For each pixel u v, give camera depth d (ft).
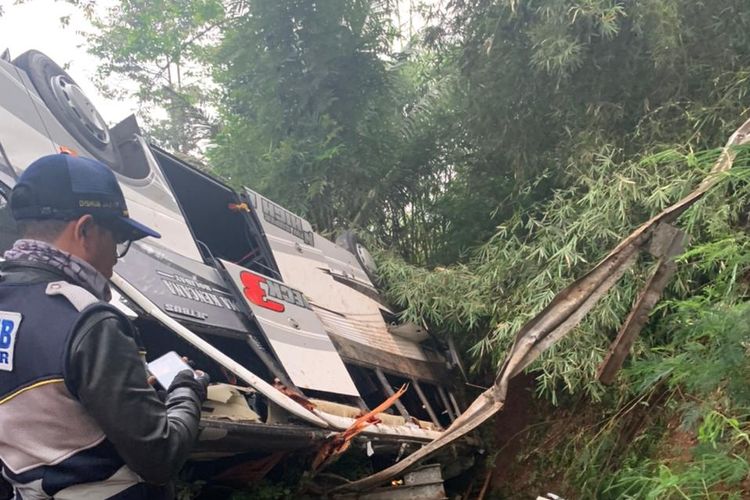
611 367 11.09
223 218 18.28
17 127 11.30
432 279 21.16
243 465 12.04
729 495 10.77
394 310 22.09
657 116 19.72
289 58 25.71
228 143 29.19
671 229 10.66
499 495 19.21
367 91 26.89
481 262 21.65
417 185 27.78
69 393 5.59
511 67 21.97
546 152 21.89
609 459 16.06
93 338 5.58
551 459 18.53
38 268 5.96
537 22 21.16
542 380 17.93
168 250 13.03
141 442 5.54
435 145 27.32
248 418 10.99
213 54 29.53
